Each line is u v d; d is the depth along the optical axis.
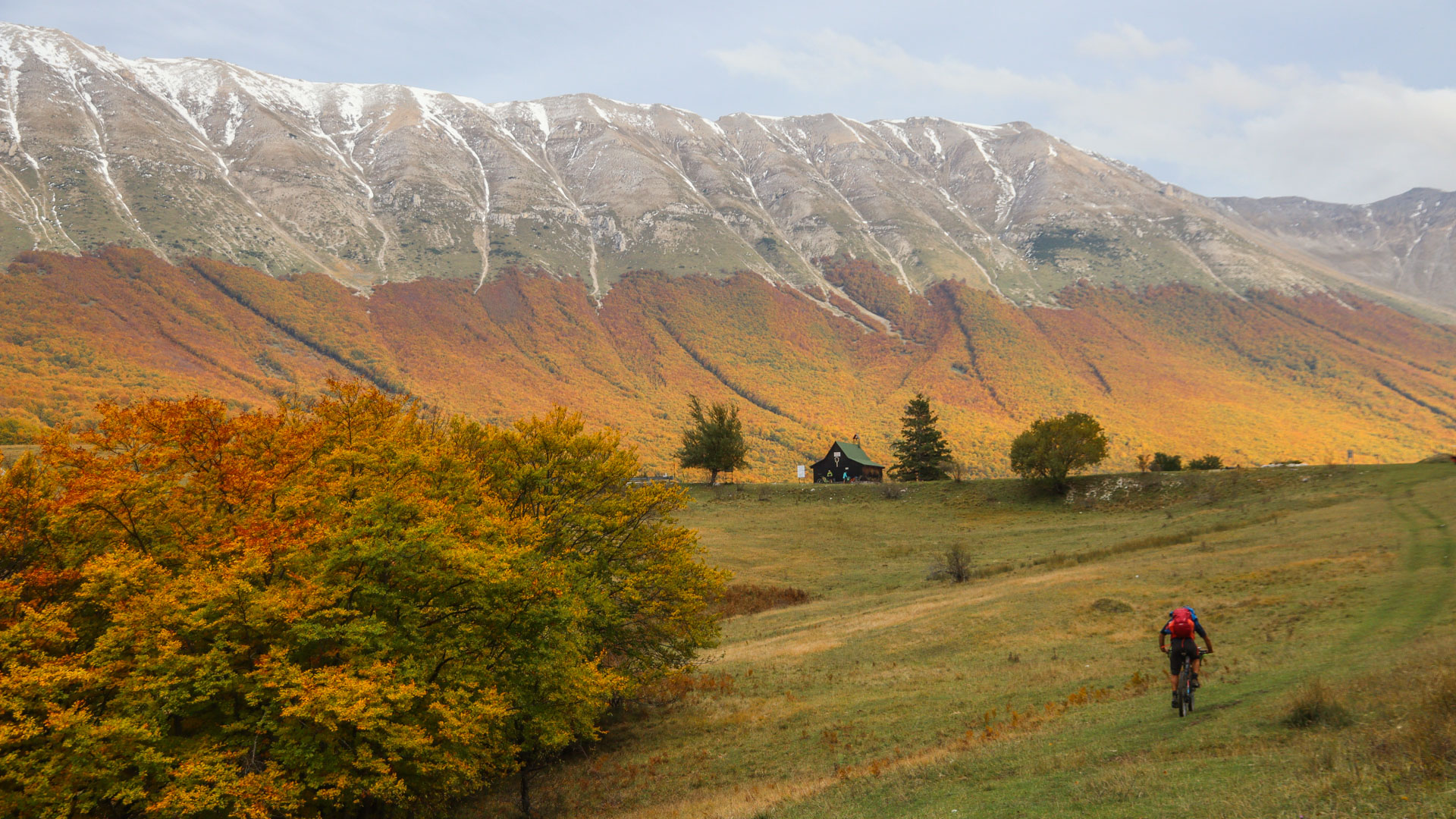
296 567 18.02
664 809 18.02
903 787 13.37
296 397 25.03
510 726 20.97
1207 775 9.79
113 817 16.64
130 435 19.80
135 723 15.09
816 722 22.98
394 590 18.91
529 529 23.53
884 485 91.12
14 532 18.70
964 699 21.88
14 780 14.77
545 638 21.17
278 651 16.09
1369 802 7.51
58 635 16.11
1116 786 10.16
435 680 19.34
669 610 28.17
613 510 27.86
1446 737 8.60
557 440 27.73
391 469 20.81
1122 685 19.53
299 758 16.00
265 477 19.50
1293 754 9.75
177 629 16.56
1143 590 33.06
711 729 24.61
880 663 29.19
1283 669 16.58
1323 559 32.06
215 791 14.53
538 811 20.62
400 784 16.61
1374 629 19.00
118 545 18.64
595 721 27.58
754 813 14.70
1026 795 11.07
